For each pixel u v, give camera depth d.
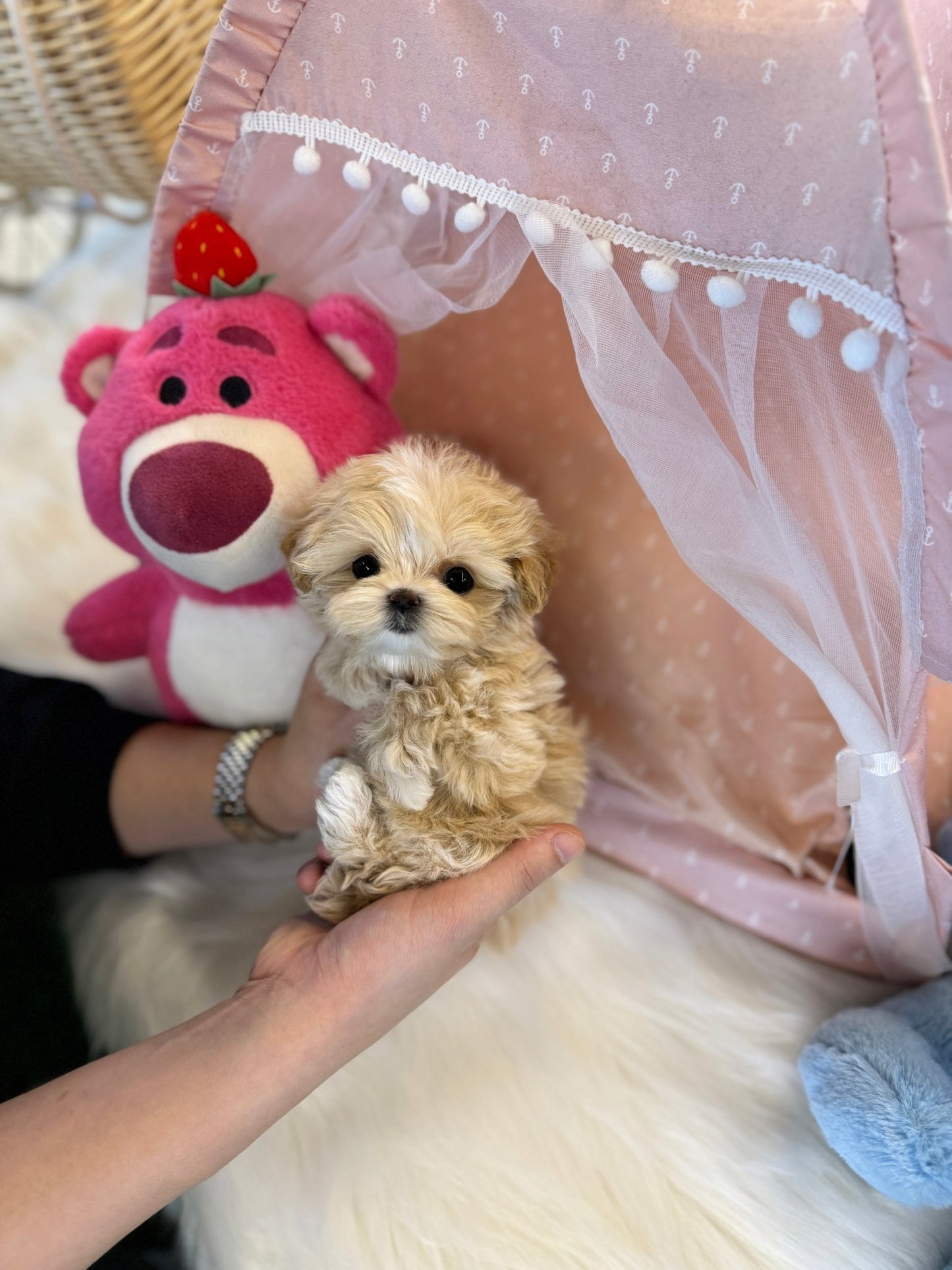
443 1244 0.78
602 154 0.66
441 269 0.87
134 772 1.05
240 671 1.01
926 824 0.86
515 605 0.80
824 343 0.66
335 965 0.74
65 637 1.18
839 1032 0.87
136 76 1.13
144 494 0.84
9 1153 0.64
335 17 0.70
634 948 1.01
